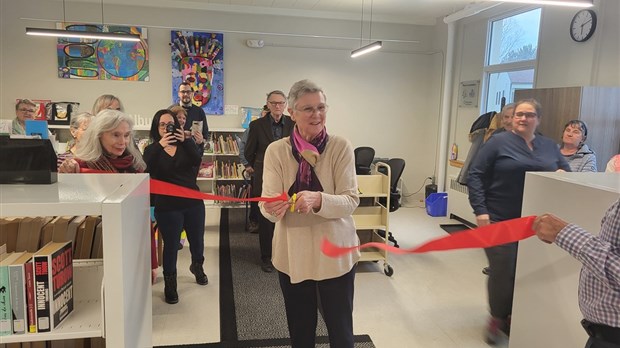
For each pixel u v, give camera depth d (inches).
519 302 85.7
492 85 233.6
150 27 243.3
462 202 231.3
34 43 232.8
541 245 79.1
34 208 44.9
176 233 121.2
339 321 66.7
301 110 64.2
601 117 151.3
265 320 116.6
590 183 72.4
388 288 140.6
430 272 155.3
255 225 200.8
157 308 122.3
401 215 250.5
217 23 251.4
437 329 114.0
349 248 60.7
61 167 82.5
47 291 46.9
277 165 68.1
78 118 118.8
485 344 106.8
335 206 62.9
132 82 245.3
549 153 103.6
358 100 275.3
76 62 237.6
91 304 54.1
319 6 248.1
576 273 71.3
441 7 243.0
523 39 208.1
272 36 258.8
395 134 283.3
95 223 62.4
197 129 153.3
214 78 254.1
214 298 129.3
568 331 73.3
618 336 50.2
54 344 58.6
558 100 158.1
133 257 52.2
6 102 234.2
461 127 254.7
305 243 65.8
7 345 55.6
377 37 271.6
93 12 237.3
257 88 261.3
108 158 86.7
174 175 117.2
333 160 67.1
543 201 80.5
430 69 281.4
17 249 54.9
